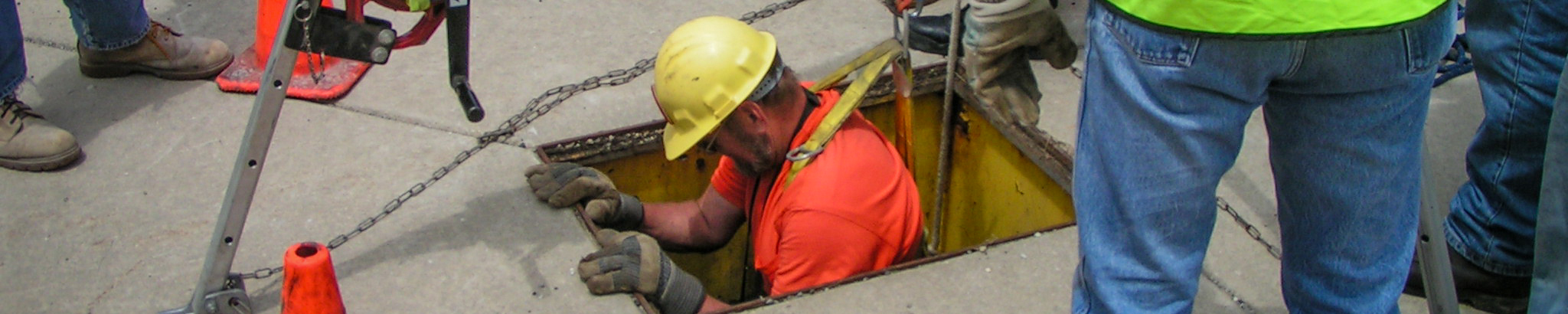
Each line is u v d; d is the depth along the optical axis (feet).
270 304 9.20
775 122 9.44
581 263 9.40
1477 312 8.88
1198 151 5.91
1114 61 5.82
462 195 10.51
